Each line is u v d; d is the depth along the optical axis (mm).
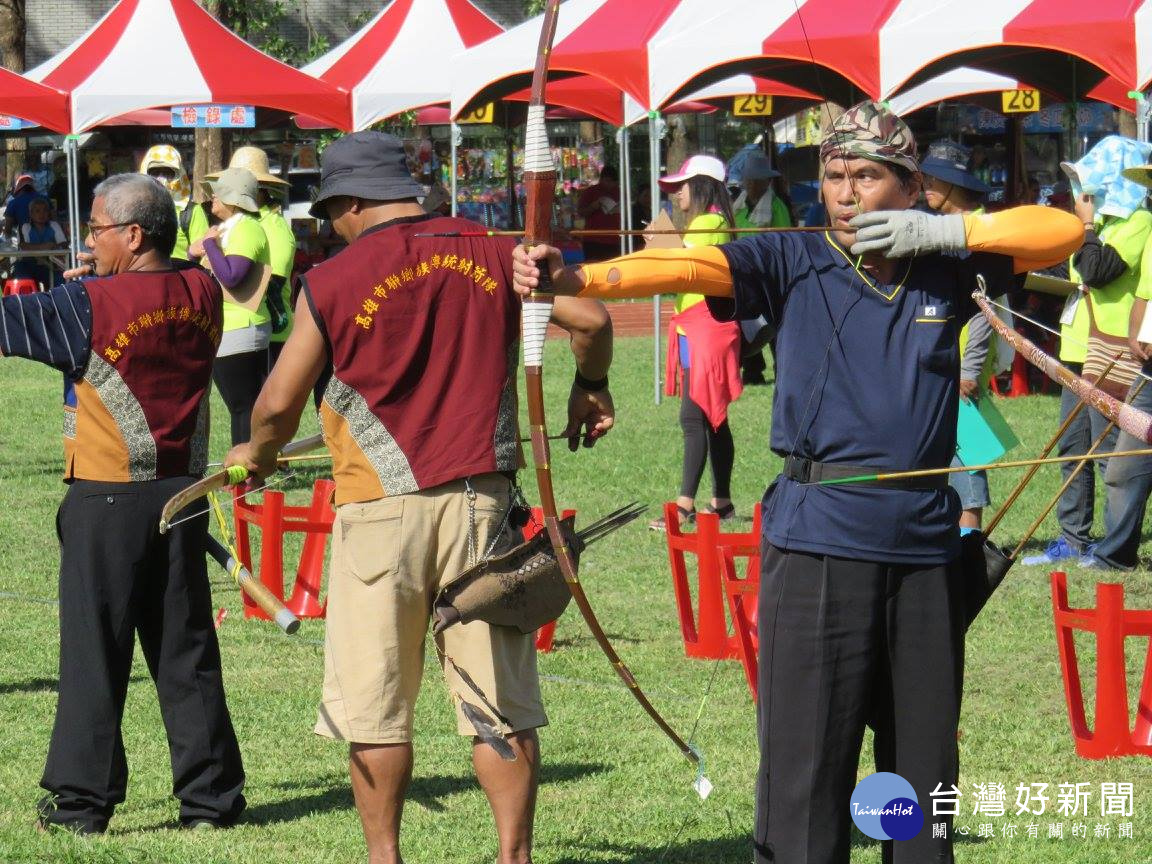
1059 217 5387
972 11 18984
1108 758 8383
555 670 10273
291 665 10500
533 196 5281
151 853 7031
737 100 32156
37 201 38688
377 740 6121
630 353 30500
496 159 45594
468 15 29719
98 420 7207
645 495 16703
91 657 7258
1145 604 11844
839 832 5566
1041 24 18344
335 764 8477
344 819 7570
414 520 6102
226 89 25781
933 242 5242
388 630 6109
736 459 18797
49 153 42750
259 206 16703
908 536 5395
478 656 6188
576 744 8695
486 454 6168
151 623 7457
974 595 5832
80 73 25594
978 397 11258
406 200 6348
